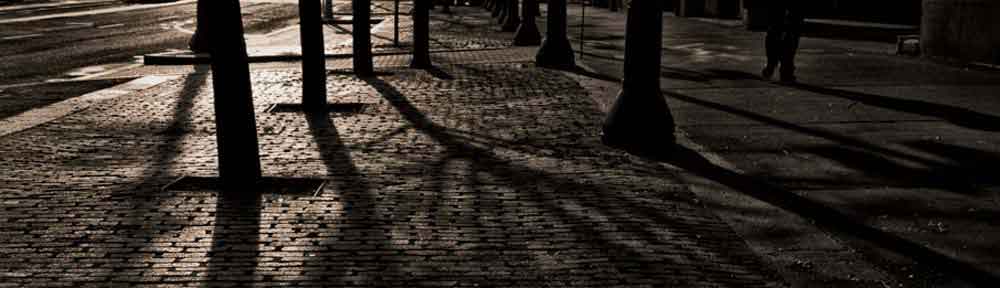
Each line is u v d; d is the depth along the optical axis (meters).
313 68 12.26
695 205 7.23
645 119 9.59
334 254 5.99
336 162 8.90
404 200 7.38
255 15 43.75
